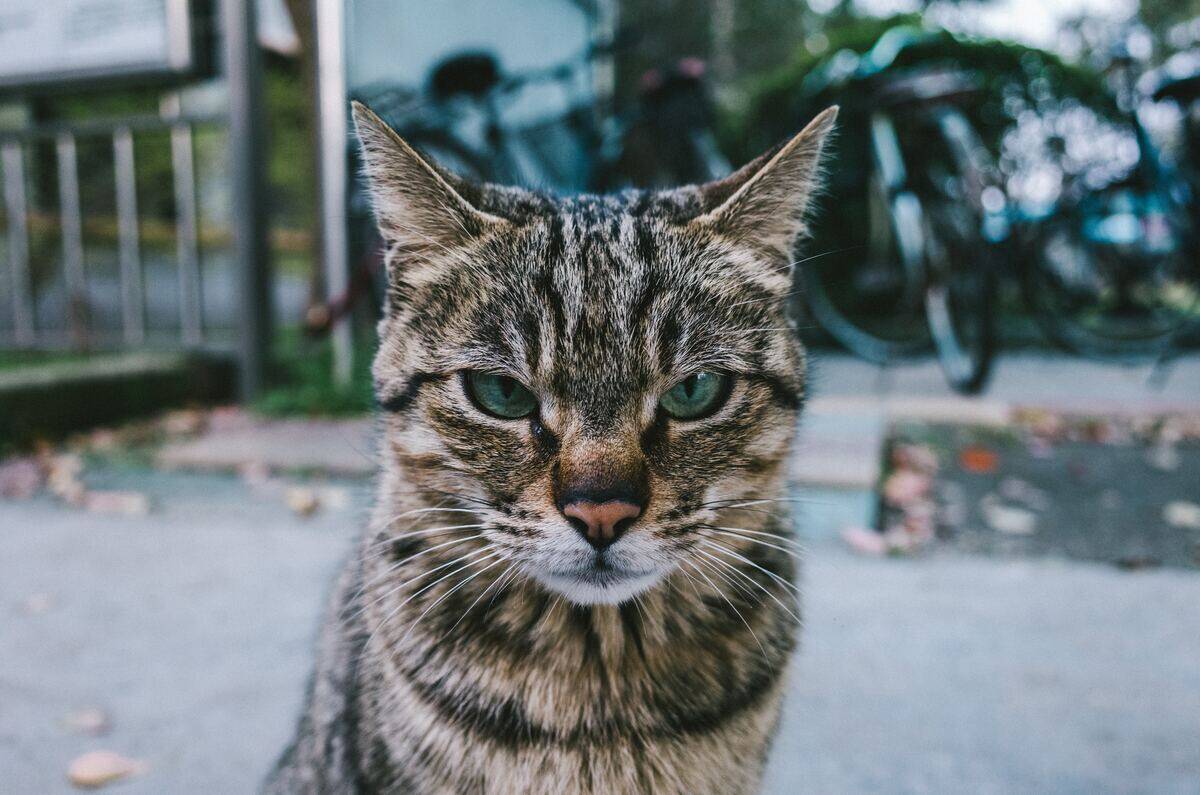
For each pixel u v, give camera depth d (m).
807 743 0.30
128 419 0.75
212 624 0.39
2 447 0.65
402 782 0.23
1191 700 0.32
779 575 0.26
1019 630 0.37
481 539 0.24
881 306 1.04
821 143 0.26
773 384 0.25
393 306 0.26
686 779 0.23
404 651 0.24
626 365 0.23
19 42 0.78
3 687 0.34
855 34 1.10
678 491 0.24
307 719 0.28
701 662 0.24
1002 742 0.30
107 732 0.31
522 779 0.23
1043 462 0.59
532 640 0.24
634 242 0.25
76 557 0.46
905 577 0.42
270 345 0.81
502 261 0.24
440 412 0.24
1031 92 1.09
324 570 0.44
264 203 0.79
